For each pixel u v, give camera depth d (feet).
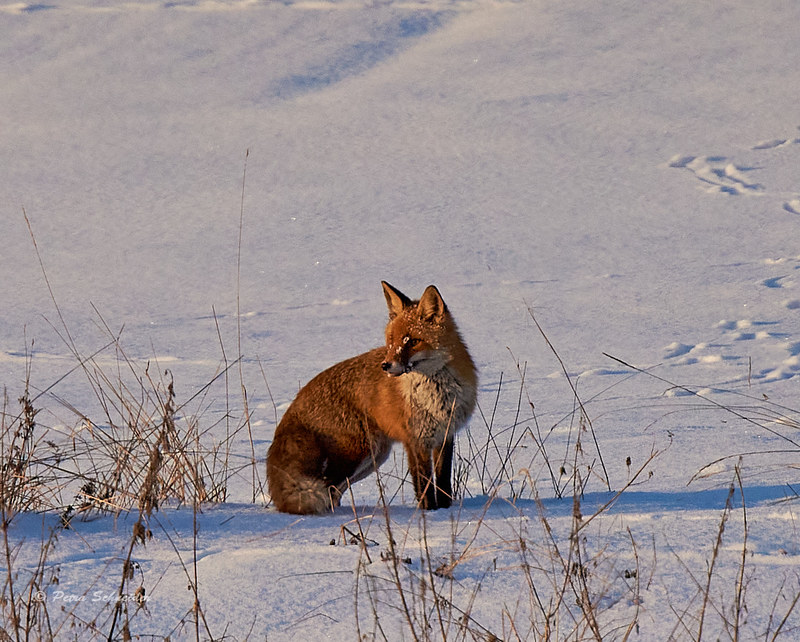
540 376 49.96
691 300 70.90
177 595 15.49
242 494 29.01
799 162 142.41
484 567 16.22
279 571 16.44
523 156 166.20
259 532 20.07
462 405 26.71
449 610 14.21
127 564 14.92
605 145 171.73
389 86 243.81
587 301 73.56
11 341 65.72
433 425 26.12
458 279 88.53
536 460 31.53
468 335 63.67
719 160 150.51
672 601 14.40
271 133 199.21
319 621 14.24
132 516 22.16
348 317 72.90
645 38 276.62
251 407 44.45
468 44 286.46
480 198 136.26
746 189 127.03
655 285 78.28
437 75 254.68
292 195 145.07
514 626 13.61
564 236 108.99
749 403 39.91
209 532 20.15
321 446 26.11
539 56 268.00
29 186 157.89
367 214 129.49
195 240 118.11
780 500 20.75
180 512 23.25
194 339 66.13
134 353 61.21
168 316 76.13
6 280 96.43
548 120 196.75
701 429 35.12
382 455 27.27
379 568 16.34
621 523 18.89
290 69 271.08
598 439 34.45
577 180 144.77
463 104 216.95
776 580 14.97
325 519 22.08
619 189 135.54
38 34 306.55
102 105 234.58
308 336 66.33
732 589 14.69
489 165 160.15
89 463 30.17
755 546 16.79
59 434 35.73
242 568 16.69
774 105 195.93
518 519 20.11
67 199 148.77
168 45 296.92
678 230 107.24
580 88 227.40
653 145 169.78
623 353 55.06
